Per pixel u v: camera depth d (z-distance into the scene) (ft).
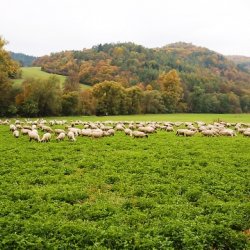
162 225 46.98
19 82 396.98
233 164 83.92
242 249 42.70
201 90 523.70
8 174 71.87
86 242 42.86
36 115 331.77
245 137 144.97
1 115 317.42
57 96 339.16
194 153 98.27
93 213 51.01
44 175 72.02
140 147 107.76
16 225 46.06
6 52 297.33
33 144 111.24
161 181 68.08
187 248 41.55
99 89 405.18
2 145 108.99
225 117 363.76
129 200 57.21
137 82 553.64
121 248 41.73
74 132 136.77
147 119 320.29
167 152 98.53
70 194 59.31
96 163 82.28
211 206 54.13
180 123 219.82
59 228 45.03
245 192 62.28
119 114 418.31
